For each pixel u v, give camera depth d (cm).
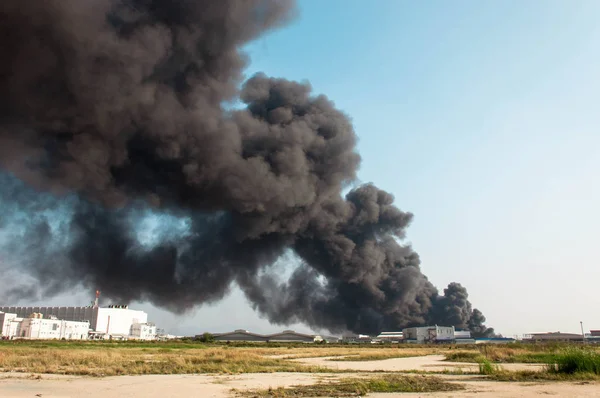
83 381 2347
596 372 2536
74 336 13988
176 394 1861
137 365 3300
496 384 2181
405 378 2552
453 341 14300
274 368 3331
